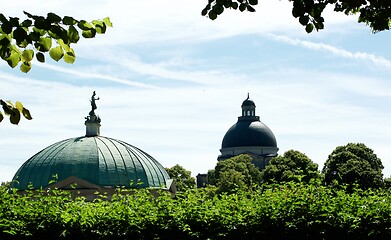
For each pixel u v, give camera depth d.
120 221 24.33
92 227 24.33
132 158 84.50
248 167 155.75
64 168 81.81
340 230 22.95
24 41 10.54
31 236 24.33
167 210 24.41
